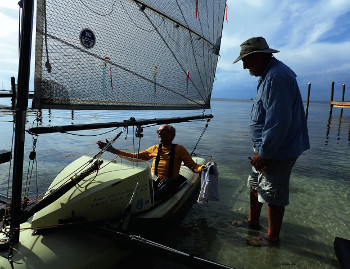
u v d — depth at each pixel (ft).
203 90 14.46
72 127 6.39
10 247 5.59
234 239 10.07
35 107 6.32
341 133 47.03
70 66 6.88
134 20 8.64
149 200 8.50
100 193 6.97
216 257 8.89
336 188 16.17
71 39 6.76
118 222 7.38
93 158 8.03
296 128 8.09
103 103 8.05
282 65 8.09
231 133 40.50
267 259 8.86
